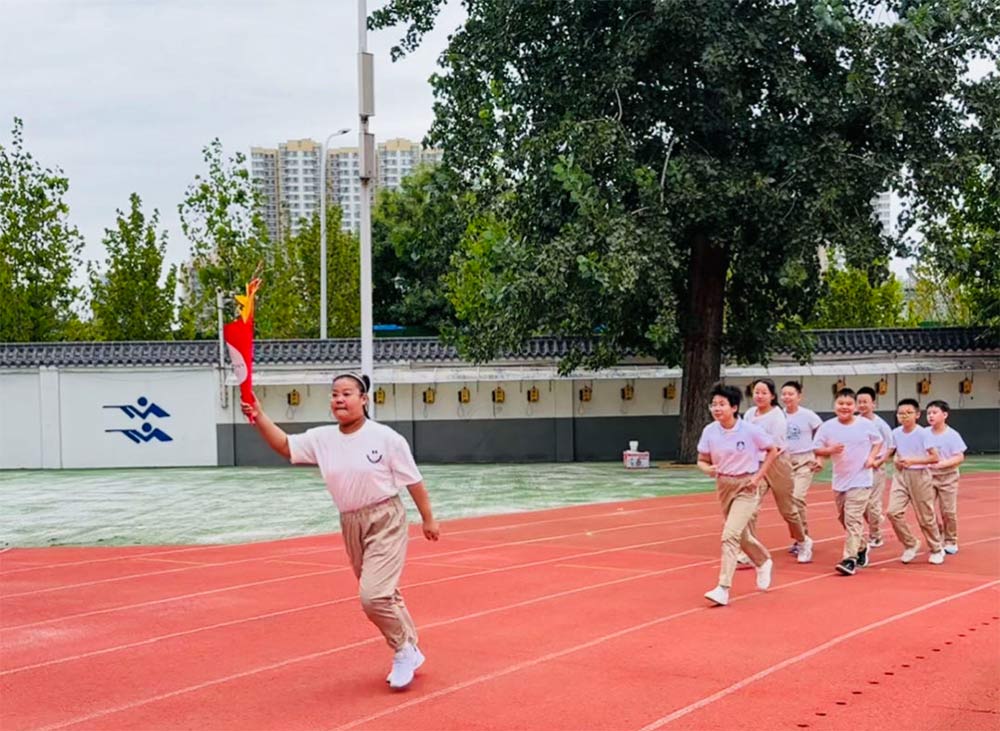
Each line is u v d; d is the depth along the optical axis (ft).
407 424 96.22
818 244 74.54
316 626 28.60
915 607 29.60
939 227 76.38
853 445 35.29
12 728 19.99
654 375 95.04
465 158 81.66
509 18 78.95
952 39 74.49
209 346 96.94
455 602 31.40
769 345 86.74
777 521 50.47
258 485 76.69
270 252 138.00
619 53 75.72
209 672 23.85
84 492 72.84
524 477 77.87
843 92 75.72
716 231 76.23
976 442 96.63
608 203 75.36
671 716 19.84
